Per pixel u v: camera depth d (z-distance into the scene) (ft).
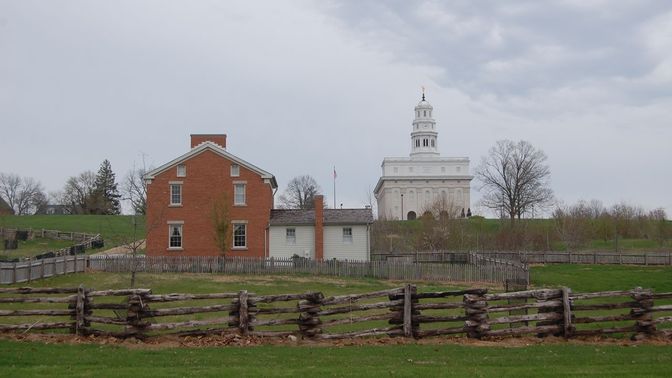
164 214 196.03
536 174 351.46
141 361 50.24
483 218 396.37
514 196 351.67
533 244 289.33
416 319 63.16
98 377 43.11
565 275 182.19
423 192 520.01
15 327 61.93
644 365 48.60
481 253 231.91
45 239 282.77
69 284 136.77
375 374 44.70
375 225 349.82
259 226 195.83
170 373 44.80
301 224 194.80
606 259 225.56
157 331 62.59
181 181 197.36
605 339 63.41
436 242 284.61
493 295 63.52
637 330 63.62
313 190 484.33
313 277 166.30
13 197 516.32
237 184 197.16
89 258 164.76
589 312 92.53
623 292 64.28
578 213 324.80
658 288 151.74
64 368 46.60
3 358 50.11
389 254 220.02
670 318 64.13
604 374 44.70
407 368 47.29
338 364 49.67
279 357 52.54
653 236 314.96
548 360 51.31
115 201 465.06
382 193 536.42
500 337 62.85
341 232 194.49
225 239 190.29
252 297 62.59
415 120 556.10
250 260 170.09
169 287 138.21
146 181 198.29
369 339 61.98
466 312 63.41
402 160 524.93
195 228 195.93
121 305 61.46
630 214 365.81
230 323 62.39
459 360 51.34
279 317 80.64
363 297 63.21
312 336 61.62
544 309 64.39
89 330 61.62
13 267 129.90
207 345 58.75
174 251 195.31
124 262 166.40
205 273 168.14
